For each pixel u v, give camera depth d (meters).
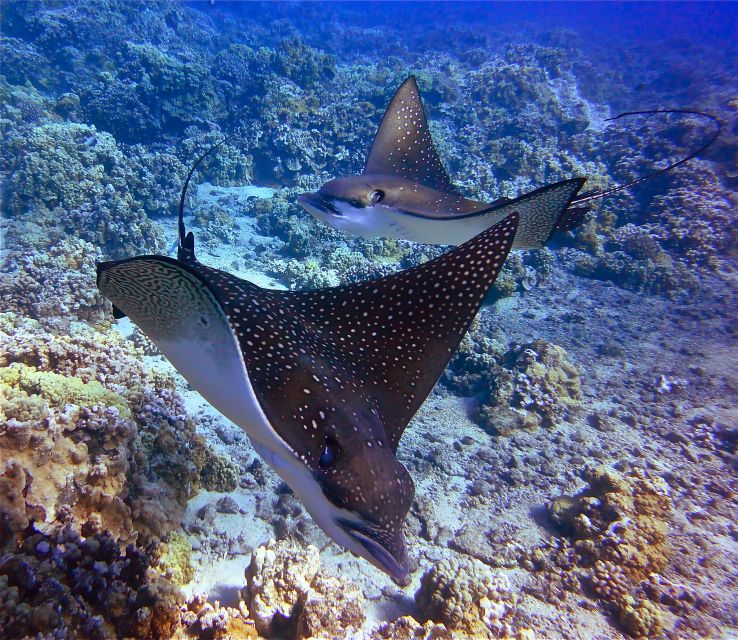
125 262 2.22
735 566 5.50
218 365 2.21
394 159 6.15
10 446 2.94
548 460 6.98
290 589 3.71
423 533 5.36
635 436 7.93
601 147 18.62
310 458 2.15
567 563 5.19
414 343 3.04
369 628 3.96
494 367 8.34
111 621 2.73
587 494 6.11
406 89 5.99
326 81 19.70
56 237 9.13
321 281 10.20
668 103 25.89
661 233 14.97
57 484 3.11
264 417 2.11
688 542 5.71
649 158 17.72
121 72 16.41
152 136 15.49
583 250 14.41
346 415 2.32
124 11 22.16
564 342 10.53
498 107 20.30
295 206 12.83
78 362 4.87
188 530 4.32
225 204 13.61
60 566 2.62
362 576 4.52
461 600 4.10
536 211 4.42
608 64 34.62
